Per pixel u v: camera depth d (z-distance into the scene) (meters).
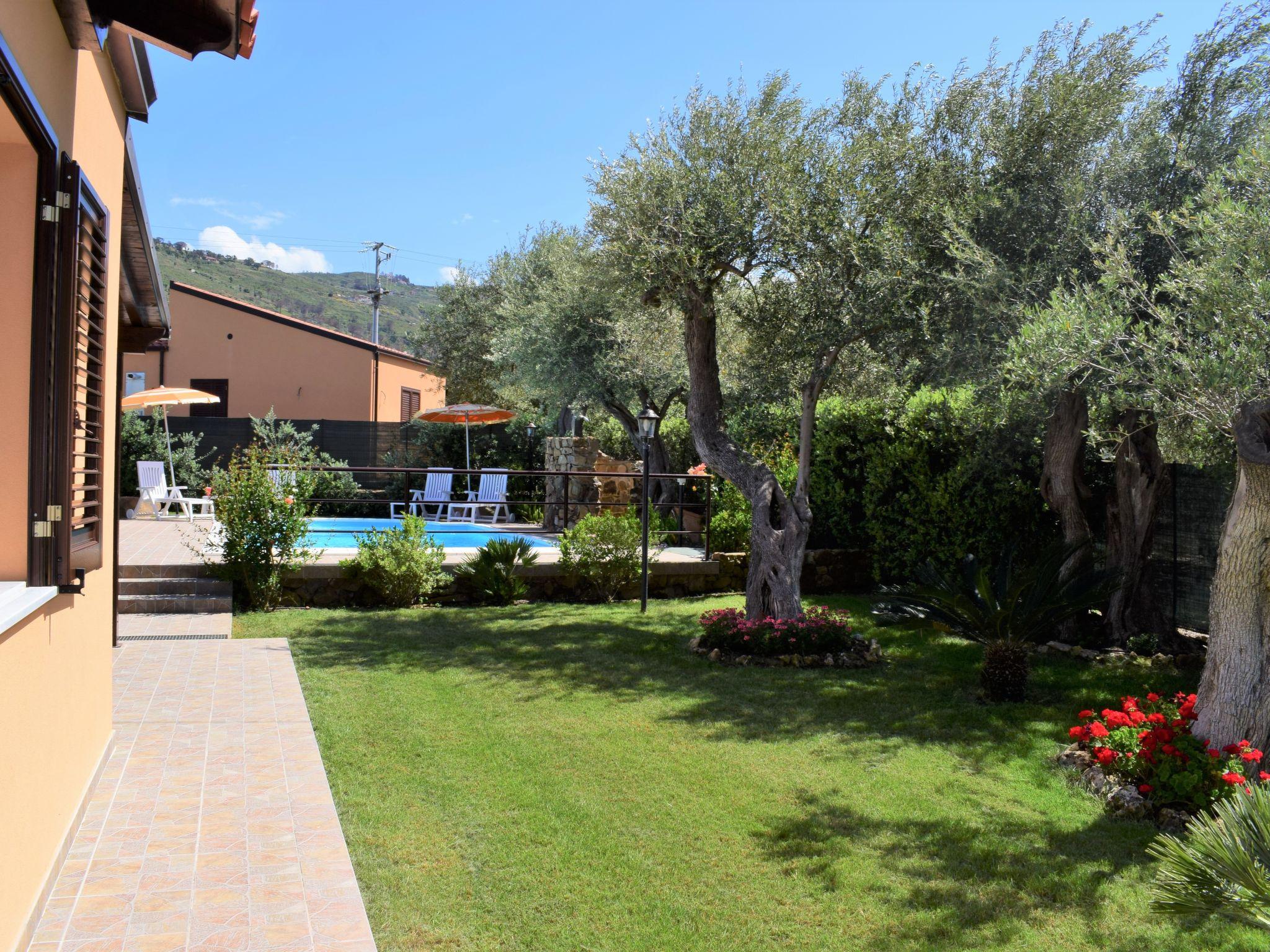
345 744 5.47
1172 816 4.51
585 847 4.13
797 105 8.55
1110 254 5.73
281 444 19.72
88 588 4.28
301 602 10.49
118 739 5.39
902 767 5.34
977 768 5.34
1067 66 7.78
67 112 3.52
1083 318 5.38
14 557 3.25
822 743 5.77
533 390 17.42
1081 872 3.96
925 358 7.92
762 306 8.49
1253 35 6.91
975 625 7.03
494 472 11.79
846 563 12.12
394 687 6.86
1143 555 8.62
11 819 2.79
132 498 18.08
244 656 7.73
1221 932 3.46
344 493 19.69
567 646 8.55
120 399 7.60
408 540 10.66
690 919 3.49
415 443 21.44
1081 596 6.75
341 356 23.67
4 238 3.23
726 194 7.92
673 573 11.97
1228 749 4.75
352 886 3.54
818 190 8.02
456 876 3.79
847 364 9.30
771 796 4.82
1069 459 8.54
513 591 11.05
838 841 4.25
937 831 4.40
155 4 3.44
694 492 15.83
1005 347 7.14
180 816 4.22
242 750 5.24
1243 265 4.88
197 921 3.22
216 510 10.23
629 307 13.37
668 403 17.31
